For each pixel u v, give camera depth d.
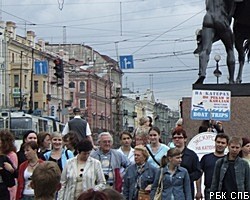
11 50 78.19
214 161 10.11
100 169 9.67
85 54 109.62
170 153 9.13
